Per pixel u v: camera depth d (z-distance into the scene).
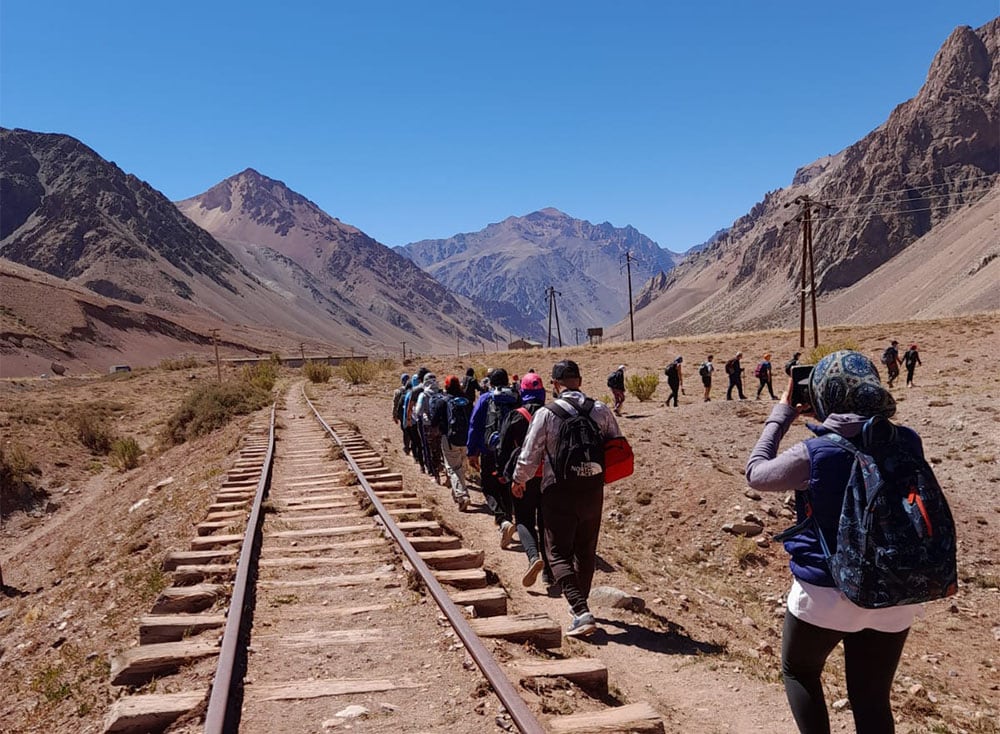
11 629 9.74
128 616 7.14
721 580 12.96
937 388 26.00
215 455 19.72
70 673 6.09
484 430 9.62
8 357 167.12
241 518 10.09
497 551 9.15
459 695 4.55
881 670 3.04
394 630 5.79
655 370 46.38
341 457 15.70
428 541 8.52
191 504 13.08
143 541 11.34
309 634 5.68
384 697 4.56
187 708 4.35
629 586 8.62
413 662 5.16
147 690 4.86
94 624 7.46
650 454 18.86
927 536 2.70
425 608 6.30
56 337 192.88
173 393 65.12
